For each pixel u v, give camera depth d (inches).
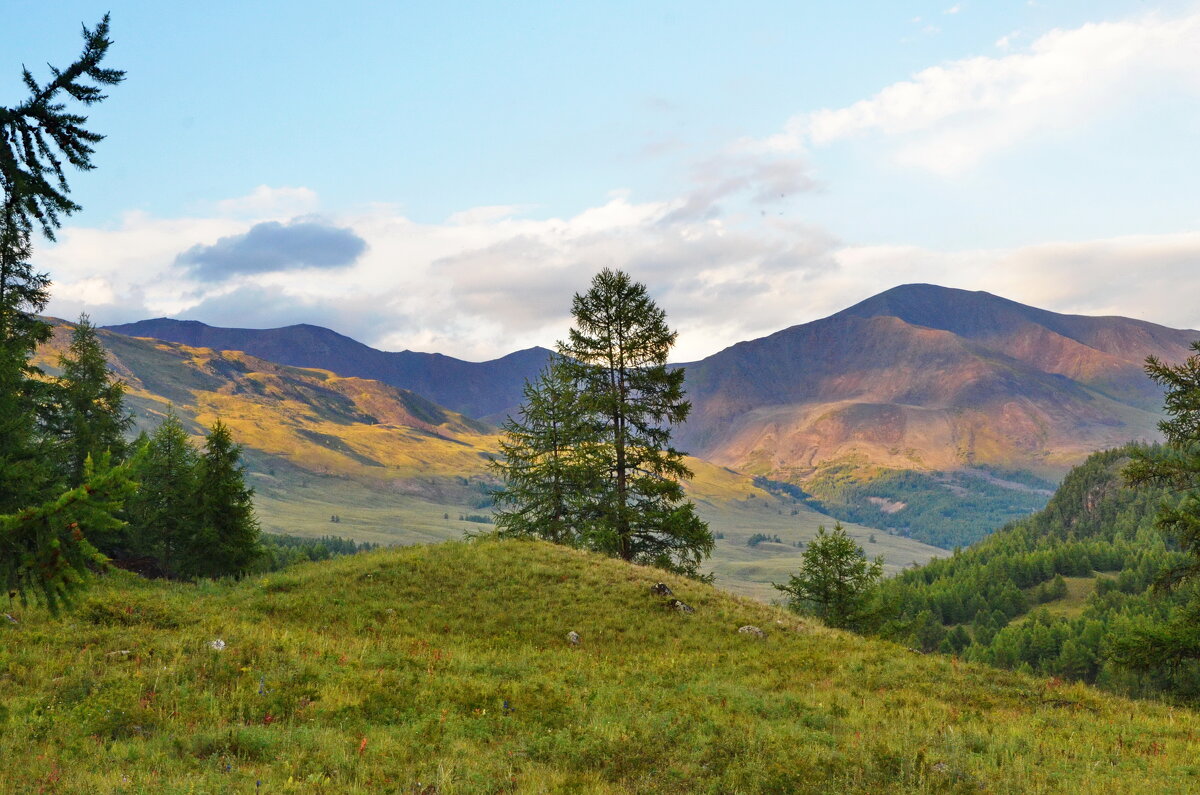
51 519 235.5
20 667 505.0
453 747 428.8
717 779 393.4
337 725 462.3
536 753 430.3
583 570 1099.9
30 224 325.7
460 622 880.9
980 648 5364.2
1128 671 927.0
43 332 1039.0
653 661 749.3
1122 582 6638.8
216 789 337.7
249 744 406.6
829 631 974.4
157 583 1119.0
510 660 721.6
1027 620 6023.6
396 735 447.2
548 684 607.5
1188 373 973.8
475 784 372.2
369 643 728.3
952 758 440.8
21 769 347.6
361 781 366.3
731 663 751.7
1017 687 694.5
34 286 1005.2
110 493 244.8
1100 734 535.5
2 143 302.8
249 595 940.6
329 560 1147.9
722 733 477.1
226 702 479.8
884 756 433.4
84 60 303.1
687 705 555.5
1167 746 505.7
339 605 907.4
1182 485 962.1
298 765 379.9
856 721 533.3
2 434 680.4
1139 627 943.0
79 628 637.9
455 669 658.2
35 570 237.6
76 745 387.9
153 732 422.3
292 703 483.8
